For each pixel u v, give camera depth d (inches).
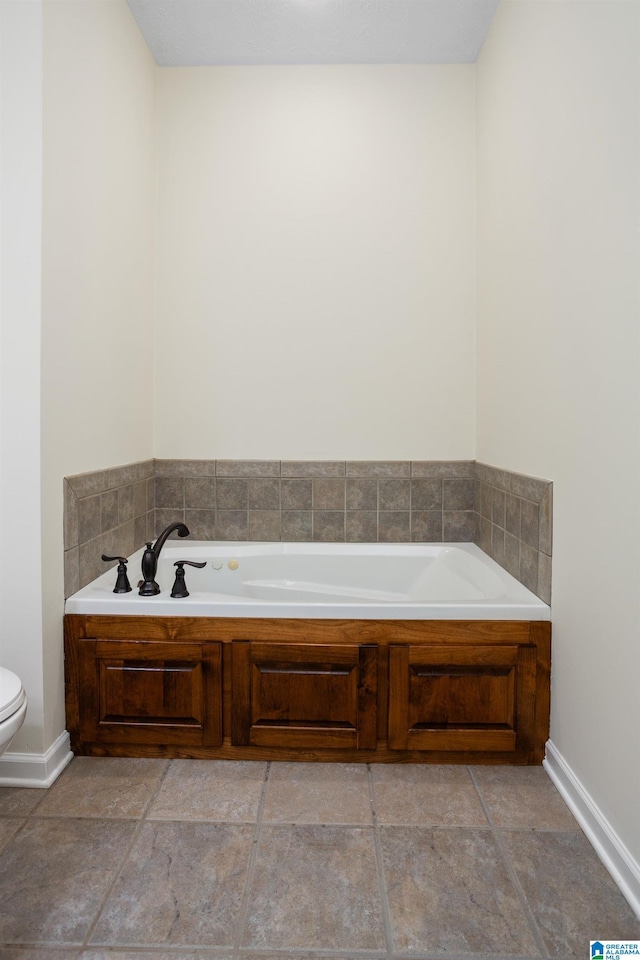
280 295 119.4
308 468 120.5
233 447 121.2
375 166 118.2
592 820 66.5
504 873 61.5
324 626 81.6
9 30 72.5
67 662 82.2
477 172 116.2
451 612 80.9
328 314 119.4
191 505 121.6
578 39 70.1
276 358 120.1
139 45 107.7
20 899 57.4
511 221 96.0
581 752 70.6
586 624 69.3
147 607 82.1
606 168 63.3
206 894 58.3
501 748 81.1
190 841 65.8
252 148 118.2
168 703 82.2
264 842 65.8
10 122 72.8
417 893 58.7
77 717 82.8
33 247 73.2
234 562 114.7
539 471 84.7
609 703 63.6
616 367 61.6
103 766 81.0
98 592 85.5
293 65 117.8
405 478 120.6
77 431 85.4
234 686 82.1
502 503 100.9
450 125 117.9
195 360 120.3
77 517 85.0
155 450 121.6
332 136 118.0
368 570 116.3
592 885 60.0
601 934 54.2
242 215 118.7
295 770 80.4
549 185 79.4
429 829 68.3
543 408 82.7
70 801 72.9
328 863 62.7
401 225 118.5
